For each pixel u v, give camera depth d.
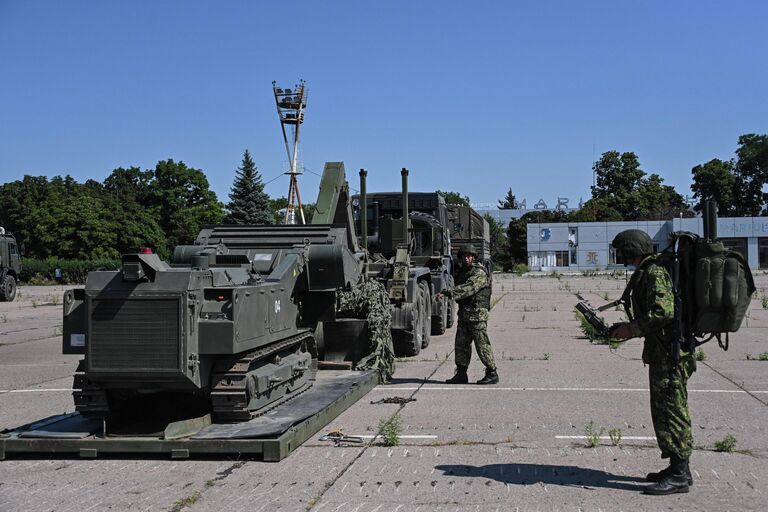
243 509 5.77
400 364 13.70
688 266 5.79
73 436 7.38
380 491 6.13
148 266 7.18
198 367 7.34
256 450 7.07
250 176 66.00
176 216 84.19
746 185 97.12
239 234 11.27
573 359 13.88
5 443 7.34
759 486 6.11
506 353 14.87
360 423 8.59
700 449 7.29
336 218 13.70
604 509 5.60
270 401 8.42
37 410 9.97
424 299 16.20
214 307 7.42
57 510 5.86
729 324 5.66
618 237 6.09
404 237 16.59
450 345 16.78
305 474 6.64
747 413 8.92
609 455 7.11
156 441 7.18
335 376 10.88
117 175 118.62
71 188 100.75
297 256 9.78
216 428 7.57
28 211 85.00
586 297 32.25
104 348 7.18
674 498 5.82
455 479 6.42
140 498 6.10
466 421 8.64
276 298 8.69
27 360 15.55
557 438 7.78
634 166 108.19
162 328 7.12
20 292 46.53
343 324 11.82
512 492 6.04
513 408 9.36
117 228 72.88
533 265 75.94
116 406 7.95
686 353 5.82
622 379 11.52
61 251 70.81
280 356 9.18
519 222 90.31
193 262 7.75
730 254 5.65
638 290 5.91
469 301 11.11
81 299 7.59
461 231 29.17
